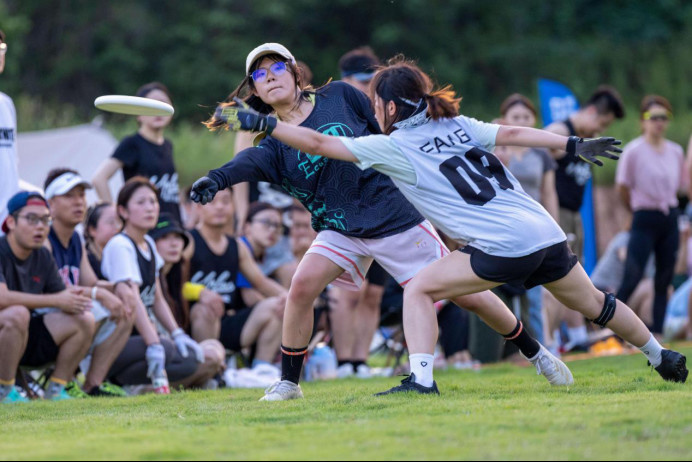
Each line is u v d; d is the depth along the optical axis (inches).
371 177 564.1
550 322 1048.8
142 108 580.1
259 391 677.3
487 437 396.2
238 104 501.0
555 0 3380.9
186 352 781.9
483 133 525.7
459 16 3240.7
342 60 942.4
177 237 837.2
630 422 417.7
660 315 1143.6
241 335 874.8
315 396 590.2
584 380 627.8
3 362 683.4
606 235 2062.0
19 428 481.4
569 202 1056.8
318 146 506.3
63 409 577.9
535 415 442.3
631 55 3225.9
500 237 506.6
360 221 565.9
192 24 3043.8
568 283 539.5
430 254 569.6
